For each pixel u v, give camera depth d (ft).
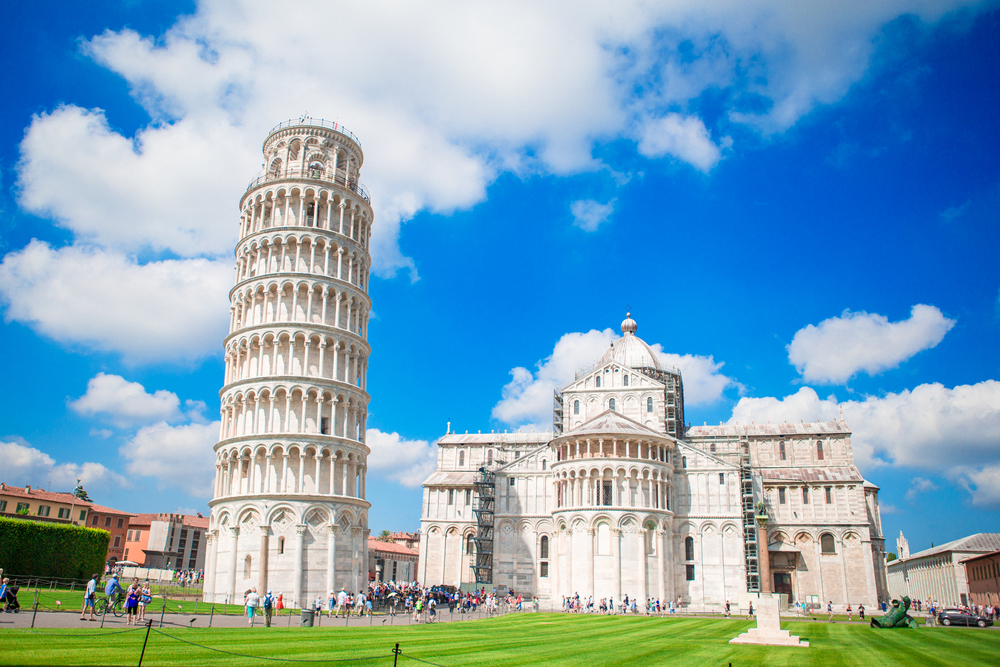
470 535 387.34
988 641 159.33
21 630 112.88
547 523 352.69
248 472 238.89
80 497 489.26
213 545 238.68
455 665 101.60
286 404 243.40
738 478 325.01
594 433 305.94
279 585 224.74
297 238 261.03
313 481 238.48
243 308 261.85
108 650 97.35
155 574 358.64
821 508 346.54
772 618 149.18
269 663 92.89
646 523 297.12
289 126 282.97
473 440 436.76
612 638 153.69
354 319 268.21
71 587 228.63
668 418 352.69
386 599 246.47
